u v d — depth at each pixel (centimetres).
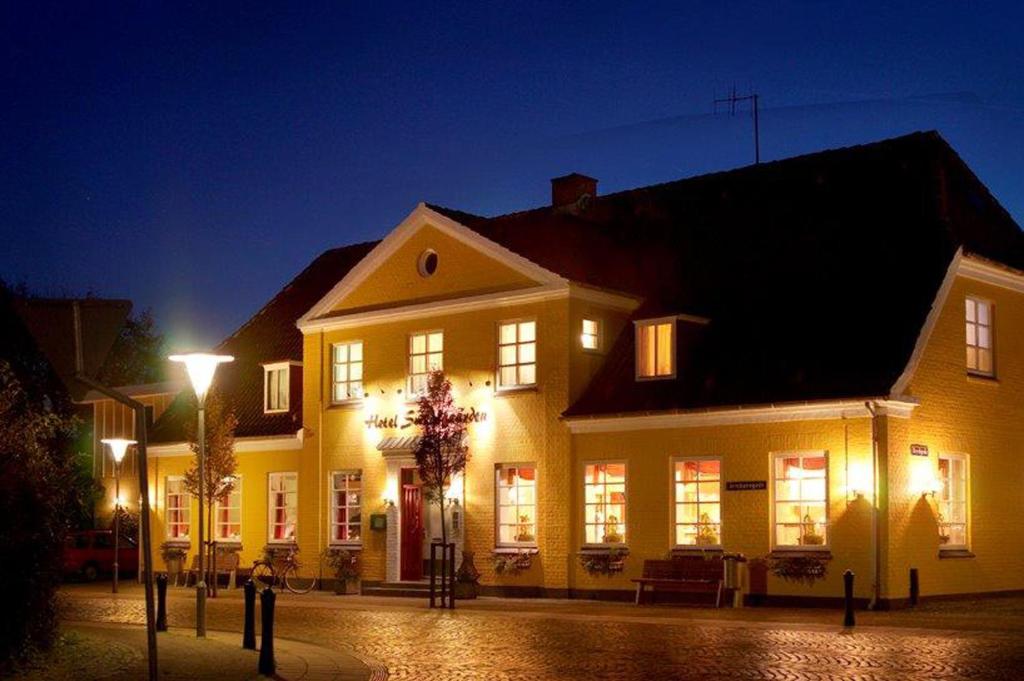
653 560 2708
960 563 2636
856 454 2486
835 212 2955
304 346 3544
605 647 1844
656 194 3378
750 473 2633
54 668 1530
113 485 4322
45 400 3297
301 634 2138
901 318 2597
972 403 2714
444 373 3141
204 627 2030
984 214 2984
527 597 2970
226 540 3681
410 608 2694
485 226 3253
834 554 2495
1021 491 2845
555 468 2950
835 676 1489
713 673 1541
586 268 3077
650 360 2884
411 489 3275
